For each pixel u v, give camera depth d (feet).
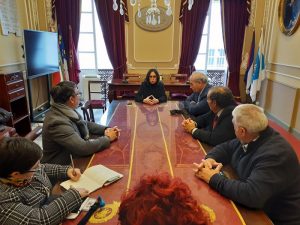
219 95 5.94
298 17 12.17
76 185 3.80
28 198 3.09
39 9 16.02
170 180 1.73
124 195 1.70
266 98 16.07
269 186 3.46
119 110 8.71
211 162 4.38
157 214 1.44
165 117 7.84
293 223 3.87
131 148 5.36
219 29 17.19
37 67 13.38
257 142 4.03
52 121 5.17
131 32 16.80
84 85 17.17
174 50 17.19
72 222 3.05
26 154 2.91
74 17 16.31
